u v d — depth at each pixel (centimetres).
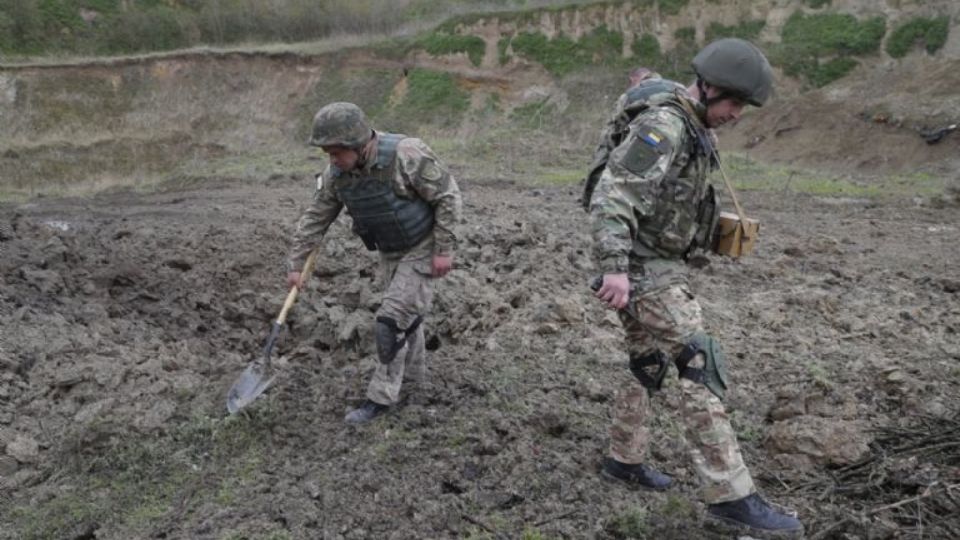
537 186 1473
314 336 577
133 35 3025
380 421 430
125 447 430
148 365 506
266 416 437
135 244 784
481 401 448
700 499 371
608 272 312
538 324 549
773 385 490
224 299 672
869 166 1828
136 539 365
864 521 342
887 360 524
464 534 350
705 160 331
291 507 369
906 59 2222
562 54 2559
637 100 329
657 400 450
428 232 427
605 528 350
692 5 2527
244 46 2911
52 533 379
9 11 2869
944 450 394
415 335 454
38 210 1252
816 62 2295
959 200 1355
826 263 848
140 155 2470
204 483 400
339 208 437
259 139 2552
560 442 412
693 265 361
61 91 2622
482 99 2547
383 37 2809
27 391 491
